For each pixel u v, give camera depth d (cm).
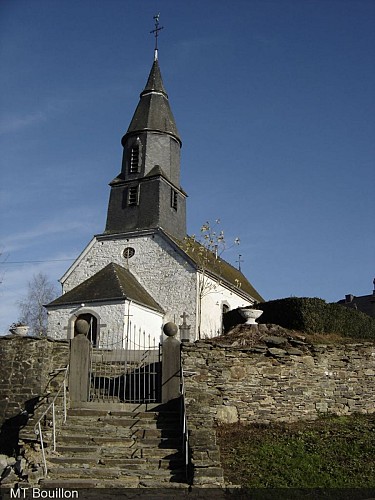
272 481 989
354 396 1455
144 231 3025
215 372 1382
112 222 3225
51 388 1314
